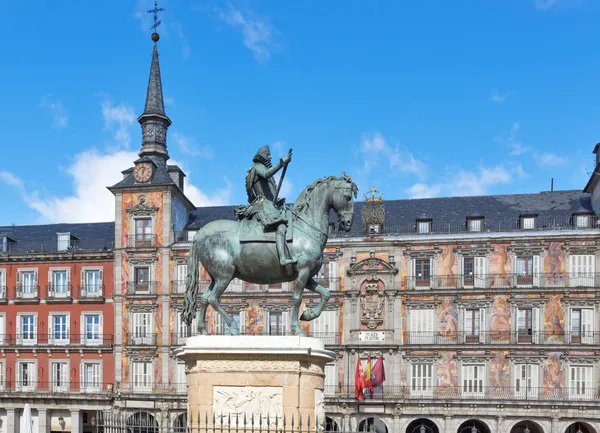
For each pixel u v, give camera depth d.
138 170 69.12
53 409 68.06
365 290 64.25
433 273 63.53
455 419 60.44
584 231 60.81
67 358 69.06
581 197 67.12
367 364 60.66
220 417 13.23
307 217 14.99
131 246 68.19
